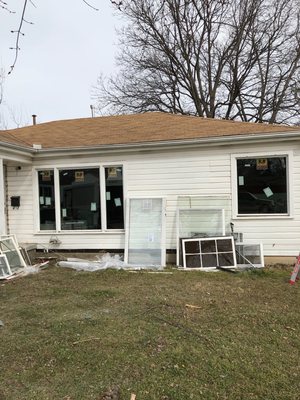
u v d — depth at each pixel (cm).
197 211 841
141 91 2334
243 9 2106
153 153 869
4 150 805
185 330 418
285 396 288
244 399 284
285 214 802
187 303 520
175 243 855
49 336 405
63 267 808
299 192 791
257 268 755
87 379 316
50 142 960
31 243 931
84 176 916
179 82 2288
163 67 2247
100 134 985
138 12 1903
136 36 2183
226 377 317
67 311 492
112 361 346
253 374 321
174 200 859
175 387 301
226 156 831
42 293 589
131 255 841
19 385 308
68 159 916
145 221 856
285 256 800
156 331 415
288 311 485
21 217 948
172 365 338
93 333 411
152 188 870
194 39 2147
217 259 783
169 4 1431
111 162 891
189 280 671
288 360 348
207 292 580
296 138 778
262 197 817
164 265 810
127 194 884
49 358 354
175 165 859
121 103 2366
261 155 809
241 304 515
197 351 365
